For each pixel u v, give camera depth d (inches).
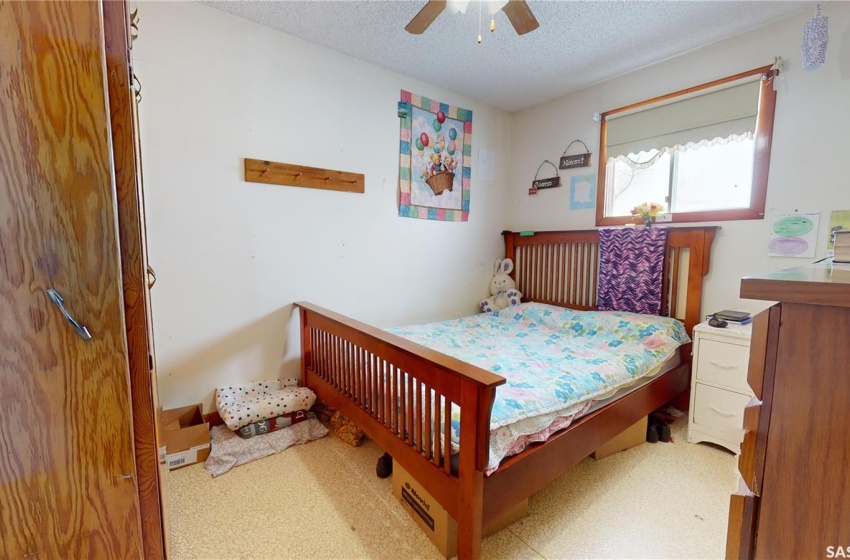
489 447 47.1
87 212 28.8
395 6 81.0
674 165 105.7
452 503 49.8
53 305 28.6
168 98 78.4
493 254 144.6
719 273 96.5
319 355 91.0
